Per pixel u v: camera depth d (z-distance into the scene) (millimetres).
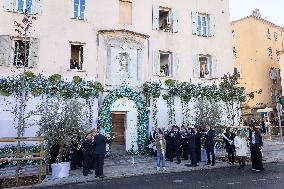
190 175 11859
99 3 18938
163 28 21438
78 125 13844
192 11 21797
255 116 36312
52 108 15734
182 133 16547
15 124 15539
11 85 15594
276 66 39781
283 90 33688
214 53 22094
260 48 38156
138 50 19375
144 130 18516
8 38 16484
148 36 19703
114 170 13281
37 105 16062
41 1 17484
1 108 15414
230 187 9383
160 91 19406
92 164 13852
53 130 12641
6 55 16281
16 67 16281
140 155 18109
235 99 21688
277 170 12508
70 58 17812
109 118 17719
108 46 18594
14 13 16828
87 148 12461
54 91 16500
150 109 18906
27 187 10250
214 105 20594
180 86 19766
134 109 18766
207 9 22484
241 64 39031
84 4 18734
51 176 12156
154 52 19891
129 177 11859
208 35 22234
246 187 9312
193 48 21328
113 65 18594
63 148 13086
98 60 18250
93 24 18547
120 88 18281
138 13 19938
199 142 15422
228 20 23266
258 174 11664
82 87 17031
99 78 18109
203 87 20547
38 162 15469
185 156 16438
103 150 11930
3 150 15086
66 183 10898
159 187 9695
